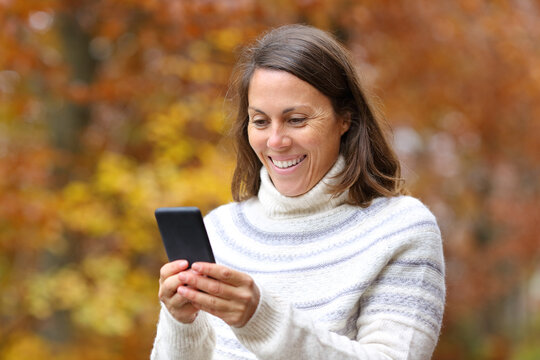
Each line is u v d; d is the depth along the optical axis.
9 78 9.24
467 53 11.36
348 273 2.68
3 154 9.15
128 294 8.70
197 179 8.09
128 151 9.71
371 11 9.21
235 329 2.33
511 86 12.11
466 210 15.36
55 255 9.44
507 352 16.14
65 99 9.09
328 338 2.38
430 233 2.70
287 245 2.85
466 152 14.09
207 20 8.02
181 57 9.09
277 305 2.34
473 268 15.48
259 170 3.18
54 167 9.20
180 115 8.51
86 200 8.48
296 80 2.66
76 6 8.90
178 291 2.32
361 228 2.76
